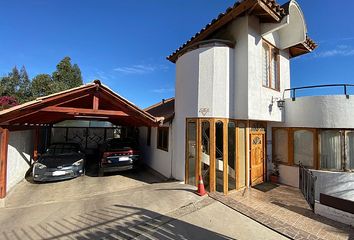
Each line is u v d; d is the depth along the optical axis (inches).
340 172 293.0
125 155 391.9
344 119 293.7
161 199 247.0
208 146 289.4
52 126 565.3
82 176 382.9
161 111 448.1
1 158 237.6
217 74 289.3
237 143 305.1
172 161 350.6
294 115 342.3
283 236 171.8
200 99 295.6
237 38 298.4
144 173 407.5
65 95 248.8
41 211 212.8
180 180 323.9
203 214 209.6
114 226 181.3
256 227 185.8
